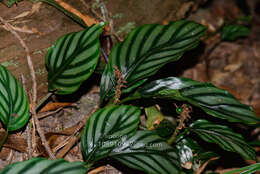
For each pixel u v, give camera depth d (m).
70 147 0.72
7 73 0.67
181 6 0.87
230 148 0.69
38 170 0.62
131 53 0.70
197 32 0.70
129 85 0.70
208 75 0.96
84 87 0.80
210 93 0.69
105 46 0.78
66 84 0.69
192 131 0.71
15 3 0.70
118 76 0.68
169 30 0.70
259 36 1.11
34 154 0.71
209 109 0.68
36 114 0.74
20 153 0.72
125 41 0.71
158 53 0.70
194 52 0.96
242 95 0.95
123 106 0.69
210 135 0.70
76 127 0.74
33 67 0.73
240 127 0.79
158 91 0.70
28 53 0.71
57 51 0.69
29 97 0.73
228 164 0.82
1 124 0.71
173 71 0.92
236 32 0.98
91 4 0.74
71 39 0.69
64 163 0.63
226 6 1.19
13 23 0.70
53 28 0.73
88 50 0.68
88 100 0.79
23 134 0.73
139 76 0.70
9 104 0.68
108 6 0.76
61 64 0.68
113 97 0.71
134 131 0.68
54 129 0.76
